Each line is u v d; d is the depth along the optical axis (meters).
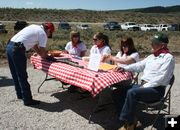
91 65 6.25
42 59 7.30
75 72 6.04
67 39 25.33
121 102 6.02
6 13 85.00
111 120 6.27
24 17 84.75
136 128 5.71
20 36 6.84
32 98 7.49
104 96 6.91
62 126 5.90
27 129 5.73
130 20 95.25
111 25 54.09
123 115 5.43
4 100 7.38
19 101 7.32
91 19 91.19
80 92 7.78
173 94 8.40
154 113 6.69
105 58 7.11
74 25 63.31
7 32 34.75
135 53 6.70
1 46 16.42
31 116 6.38
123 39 6.75
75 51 8.39
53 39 24.02
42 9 94.44
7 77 9.95
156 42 5.67
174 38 33.38
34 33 6.91
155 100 5.64
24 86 6.93
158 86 5.63
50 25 7.26
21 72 6.84
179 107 7.19
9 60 7.18
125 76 6.00
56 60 7.23
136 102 5.42
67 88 8.53
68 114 6.54
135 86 5.96
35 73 10.55
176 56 17.80
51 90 8.33
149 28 55.62
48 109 6.82
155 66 5.66
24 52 6.82
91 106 7.06
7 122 6.03
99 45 7.52
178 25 55.03
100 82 5.53
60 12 93.38
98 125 6.02
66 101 7.39
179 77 10.94
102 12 101.94
